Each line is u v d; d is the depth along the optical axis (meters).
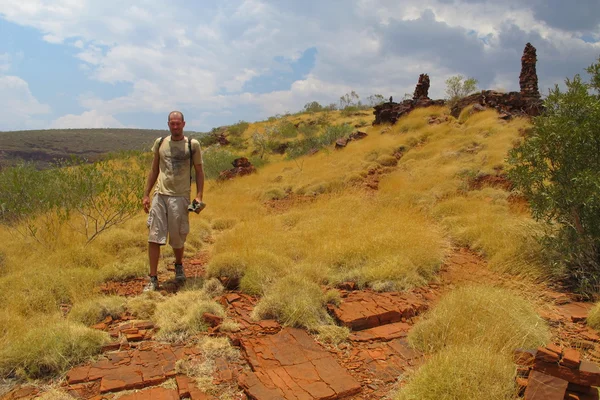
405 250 6.21
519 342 3.61
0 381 3.38
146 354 3.77
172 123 5.48
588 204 5.51
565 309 4.75
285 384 3.26
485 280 5.75
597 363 3.55
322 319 4.47
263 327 4.29
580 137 5.81
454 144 15.52
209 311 4.51
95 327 4.27
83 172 7.90
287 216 9.68
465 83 22.22
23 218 7.87
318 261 6.14
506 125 15.90
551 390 2.79
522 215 8.42
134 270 6.03
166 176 5.53
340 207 10.02
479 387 2.84
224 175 18.14
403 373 3.44
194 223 8.89
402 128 19.81
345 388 3.21
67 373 3.46
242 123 48.06
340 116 44.59
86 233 7.29
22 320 4.18
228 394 3.19
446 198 10.38
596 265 5.50
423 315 4.52
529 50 18.42
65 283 5.16
